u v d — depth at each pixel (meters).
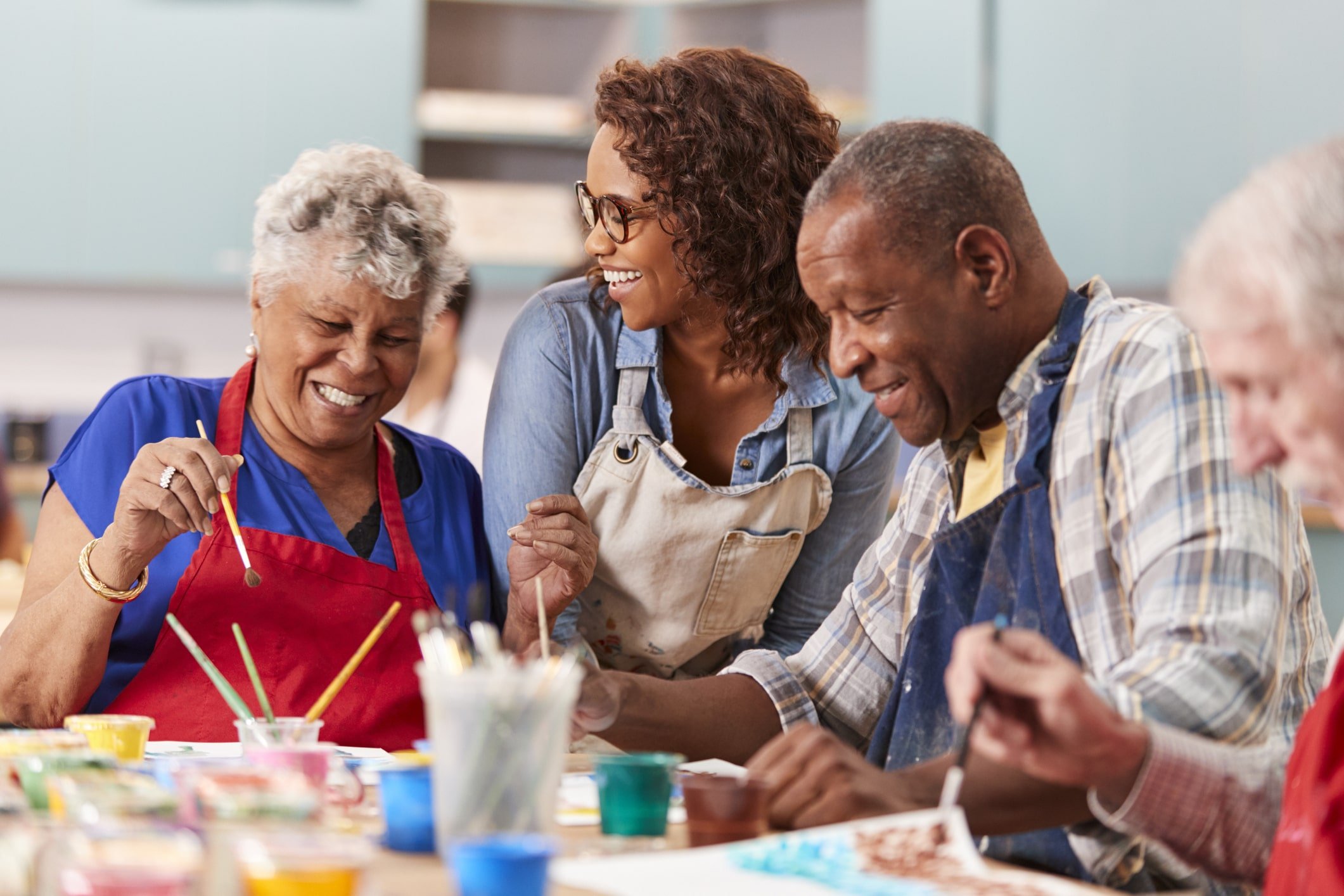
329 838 0.97
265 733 1.41
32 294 5.33
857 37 5.20
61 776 1.12
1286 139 4.69
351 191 1.94
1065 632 1.44
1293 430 1.02
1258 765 1.20
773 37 5.29
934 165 1.43
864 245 1.41
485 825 1.04
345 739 1.92
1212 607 1.28
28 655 1.82
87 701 1.88
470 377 3.86
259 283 1.97
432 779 1.15
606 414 2.11
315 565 1.98
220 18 5.00
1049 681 1.09
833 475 2.14
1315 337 0.99
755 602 2.17
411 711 1.97
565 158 5.46
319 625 1.96
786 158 1.97
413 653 1.99
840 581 2.23
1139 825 1.17
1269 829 1.20
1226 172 4.74
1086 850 1.37
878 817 1.20
